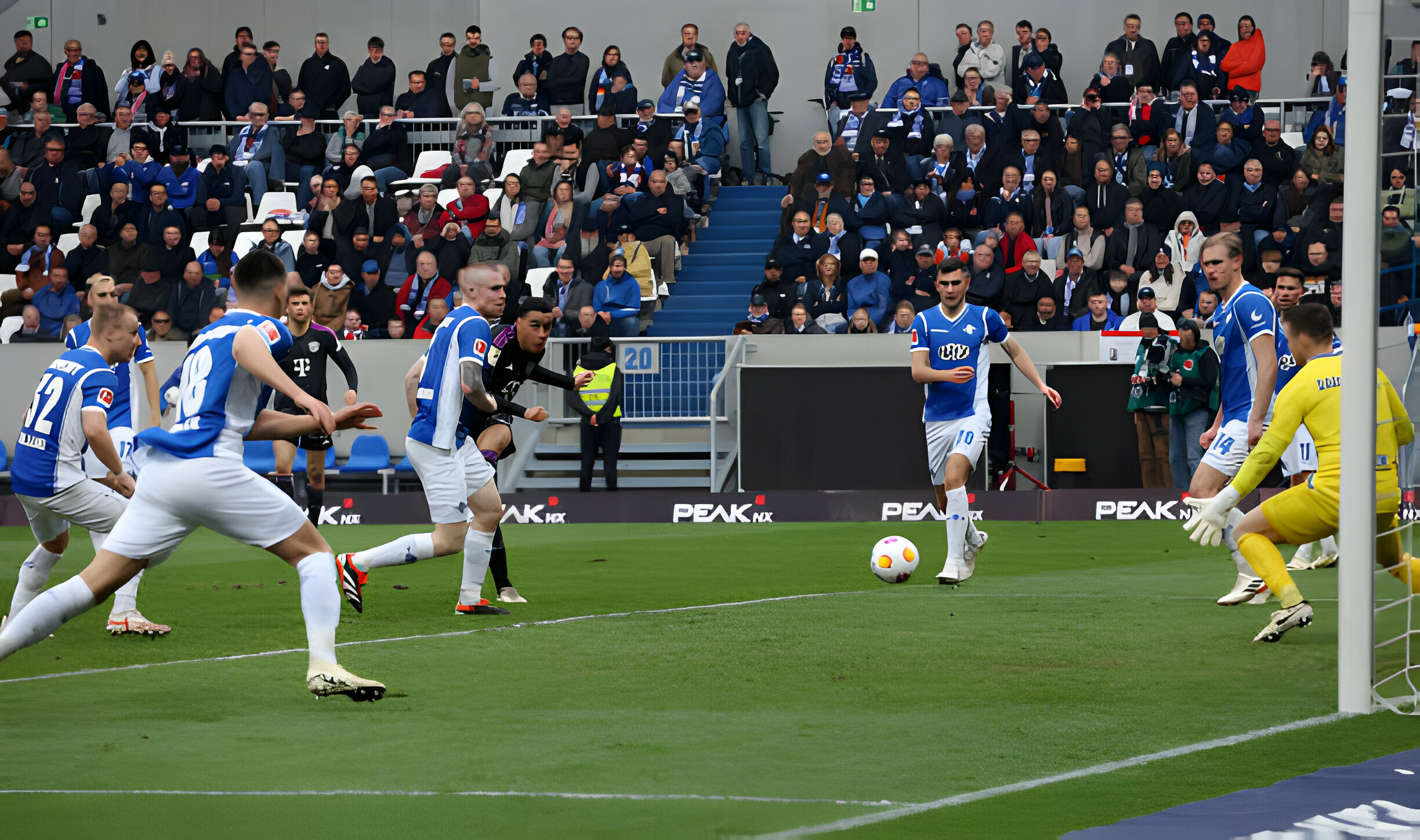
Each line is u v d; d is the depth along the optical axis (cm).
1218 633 1692
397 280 4600
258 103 5362
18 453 1630
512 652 1605
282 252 4725
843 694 1349
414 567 2527
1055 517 3697
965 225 4597
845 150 4775
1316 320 1541
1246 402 1878
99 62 6238
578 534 3375
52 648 1644
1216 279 1870
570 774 1038
